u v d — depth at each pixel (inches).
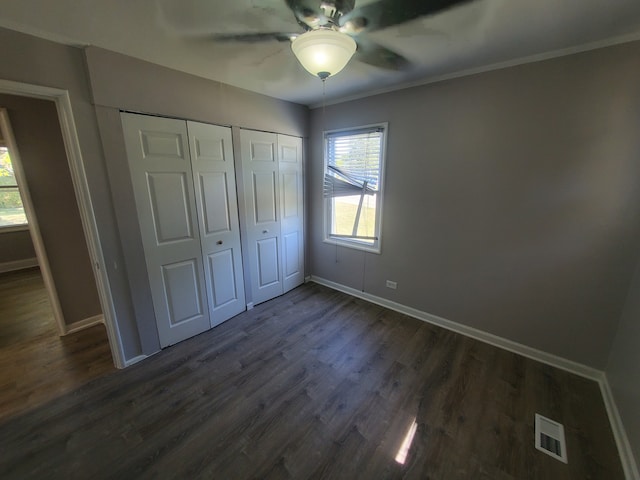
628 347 66.5
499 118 83.7
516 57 76.5
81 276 105.0
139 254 84.8
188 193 93.6
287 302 128.8
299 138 130.1
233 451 60.4
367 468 56.9
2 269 168.7
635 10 53.4
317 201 139.5
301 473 56.0
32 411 70.4
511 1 50.1
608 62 67.2
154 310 90.7
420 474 55.8
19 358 90.0
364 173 119.3
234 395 75.7
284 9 52.1
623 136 68.4
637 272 69.1
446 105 92.1
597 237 74.9
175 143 88.0
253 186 115.0
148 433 64.6
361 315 117.0
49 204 95.5
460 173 93.7
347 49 55.3
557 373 83.0
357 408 71.4
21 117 88.3
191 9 52.0
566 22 58.1
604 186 72.2
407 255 112.5
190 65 81.0
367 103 110.7
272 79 93.4
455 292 102.7
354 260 131.4
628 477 54.4
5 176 167.8
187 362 88.7
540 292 85.7
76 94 68.5
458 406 71.7
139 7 51.6
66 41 64.9
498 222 89.4
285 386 78.8
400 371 84.4
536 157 79.9
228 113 100.3
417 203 105.5
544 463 57.9
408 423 67.0
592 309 78.3
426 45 68.3
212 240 103.4
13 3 49.8
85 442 62.4
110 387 78.2
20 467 57.5
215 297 107.7
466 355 91.4
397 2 49.8
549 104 75.7
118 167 77.1
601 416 68.6
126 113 76.5
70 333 103.3
